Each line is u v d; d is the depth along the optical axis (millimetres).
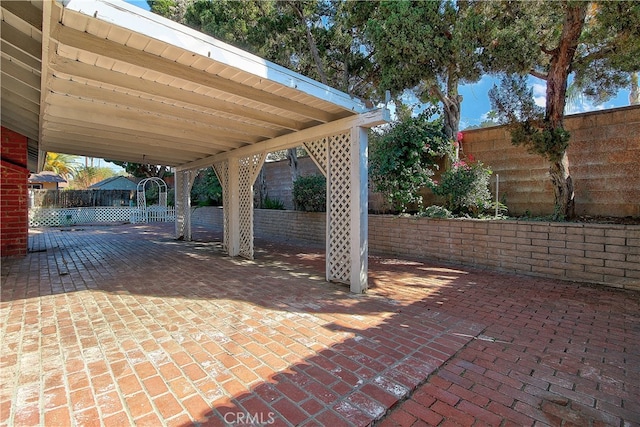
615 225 4867
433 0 5750
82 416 2068
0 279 5477
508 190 7016
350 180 5004
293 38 9234
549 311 3949
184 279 5539
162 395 2293
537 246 5613
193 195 18500
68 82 3939
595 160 5844
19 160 7594
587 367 2678
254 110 4930
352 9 7766
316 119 5004
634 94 8133
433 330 3418
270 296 4590
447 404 2215
